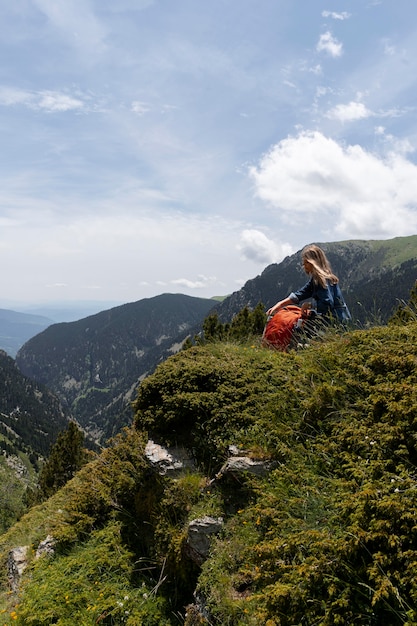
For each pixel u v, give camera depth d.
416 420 3.66
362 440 4.01
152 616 4.78
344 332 5.99
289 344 7.48
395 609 2.73
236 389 6.05
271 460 4.93
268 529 4.16
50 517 8.31
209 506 4.97
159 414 6.25
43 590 5.75
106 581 5.55
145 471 6.26
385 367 4.69
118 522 6.38
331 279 6.93
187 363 6.83
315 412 4.98
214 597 4.00
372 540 3.08
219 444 5.45
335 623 2.85
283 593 3.13
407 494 3.13
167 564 5.11
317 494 3.95
